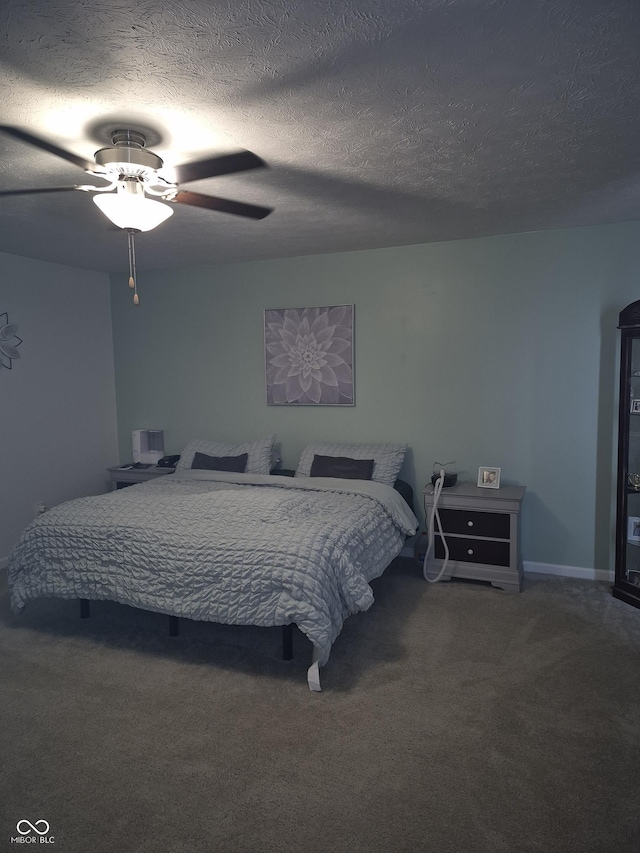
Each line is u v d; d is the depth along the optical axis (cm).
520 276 407
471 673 277
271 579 270
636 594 355
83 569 314
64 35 155
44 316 477
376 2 143
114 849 178
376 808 192
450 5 145
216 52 165
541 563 418
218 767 214
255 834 183
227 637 320
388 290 446
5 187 280
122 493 381
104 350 542
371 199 311
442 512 398
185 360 525
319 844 178
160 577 295
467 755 218
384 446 445
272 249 440
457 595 376
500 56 169
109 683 273
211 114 204
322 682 271
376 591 384
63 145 229
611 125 219
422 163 257
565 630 323
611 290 385
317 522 312
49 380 484
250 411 505
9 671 285
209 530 301
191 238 400
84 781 208
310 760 217
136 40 158
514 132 224
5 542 448
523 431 417
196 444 494
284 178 275
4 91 185
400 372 449
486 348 422
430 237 409
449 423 438
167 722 242
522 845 176
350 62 171
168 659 296
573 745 223
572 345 398
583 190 301
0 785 206
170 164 253
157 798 199
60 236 388
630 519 366
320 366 472
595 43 163
